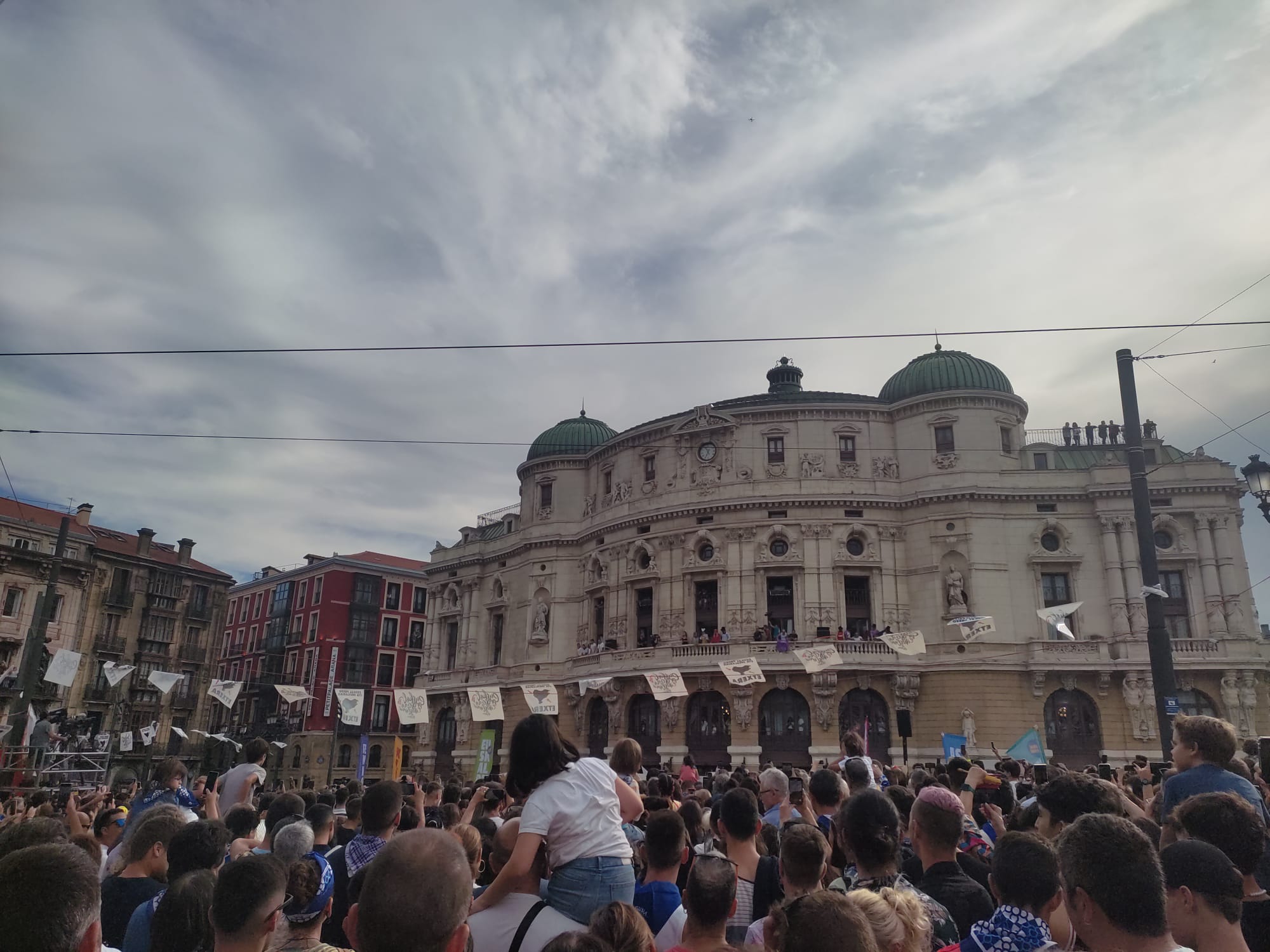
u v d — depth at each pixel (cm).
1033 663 5103
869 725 5275
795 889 770
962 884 795
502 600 7281
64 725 5100
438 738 7406
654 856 844
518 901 707
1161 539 5406
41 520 7562
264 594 10656
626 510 6384
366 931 465
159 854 891
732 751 5231
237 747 8569
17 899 445
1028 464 5841
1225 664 4903
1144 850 562
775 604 5762
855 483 5791
